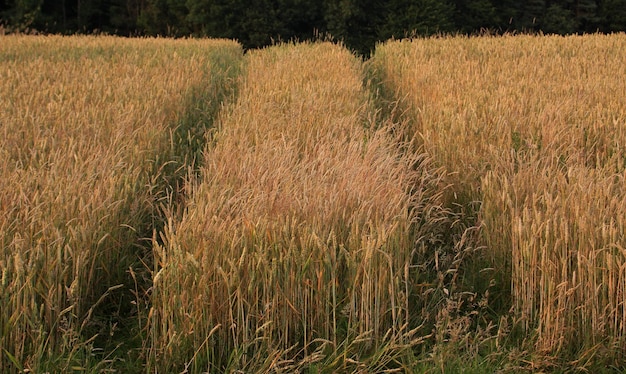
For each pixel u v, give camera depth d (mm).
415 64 12227
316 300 3951
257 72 11438
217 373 3807
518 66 11352
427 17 37750
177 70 11484
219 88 11336
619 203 4430
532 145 5793
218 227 4027
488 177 5227
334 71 10570
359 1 38531
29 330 3645
